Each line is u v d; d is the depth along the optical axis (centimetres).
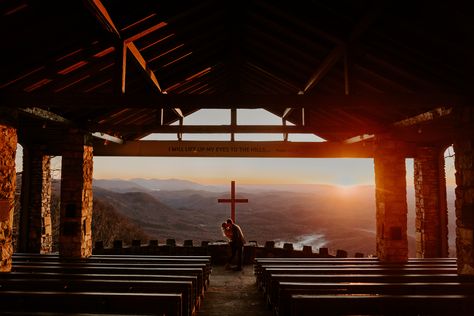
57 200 2552
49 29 505
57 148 1206
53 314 355
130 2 510
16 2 435
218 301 752
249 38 796
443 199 1197
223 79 1120
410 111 838
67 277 568
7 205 645
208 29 716
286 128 1006
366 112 945
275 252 1259
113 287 495
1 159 623
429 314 401
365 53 627
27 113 706
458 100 591
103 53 616
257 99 595
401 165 980
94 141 1257
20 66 564
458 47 502
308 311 397
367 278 567
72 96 589
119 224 3216
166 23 580
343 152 1266
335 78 791
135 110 1069
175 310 417
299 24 600
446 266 765
